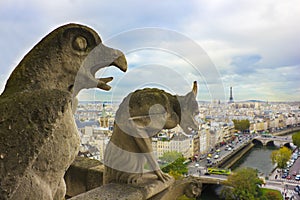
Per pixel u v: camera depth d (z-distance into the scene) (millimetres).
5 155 1258
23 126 1333
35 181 1542
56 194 1912
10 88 1661
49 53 1732
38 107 1394
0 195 1216
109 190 2213
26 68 1702
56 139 1629
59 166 1683
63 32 1760
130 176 2314
